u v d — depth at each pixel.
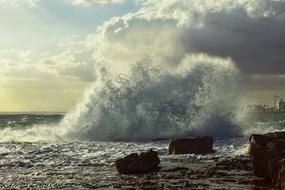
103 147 28.83
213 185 15.39
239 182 15.87
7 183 16.59
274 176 15.26
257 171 17.03
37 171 19.47
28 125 50.41
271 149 16.27
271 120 60.75
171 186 15.34
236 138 35.50
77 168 20.16
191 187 15.10
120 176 17.83
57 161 22.45
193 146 24.59
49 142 33.88
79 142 33.72
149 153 19.08
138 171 18.50
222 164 20.02
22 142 33.81
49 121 58.56
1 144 31.67
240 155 23.06
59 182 16.66
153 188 15.05
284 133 18.50
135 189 14.97
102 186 15.68
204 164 20.36
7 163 21.84
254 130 41.81
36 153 25.88
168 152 24.91
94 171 19.20
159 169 19.12
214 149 26.16
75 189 15.28
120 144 31.28
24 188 15.59
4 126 49.53
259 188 14.80
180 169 18.98
